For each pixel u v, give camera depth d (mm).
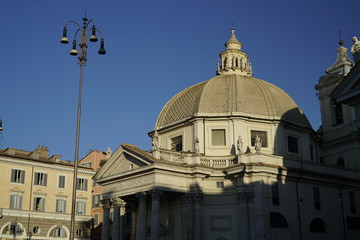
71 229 22094
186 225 36250
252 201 35906
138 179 37219
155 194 35219
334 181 40906
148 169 35906
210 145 40281
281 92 45938
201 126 40750
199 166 36781
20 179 53312
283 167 37281
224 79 44781
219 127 40688
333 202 40719
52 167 56188
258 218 35312
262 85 44281
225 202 37125
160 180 35656
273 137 40875
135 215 41594
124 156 38969
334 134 46625
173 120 43469
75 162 22766
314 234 38344
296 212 37625
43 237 53375
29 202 53344
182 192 36719
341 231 40406
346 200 41812
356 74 24672
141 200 36406
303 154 42719
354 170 43094
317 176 39562
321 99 48875
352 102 25328
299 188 38594
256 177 36312
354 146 44281
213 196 37438
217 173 37656
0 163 52156
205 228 36719
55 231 54719
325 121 47906
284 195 37312
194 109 41750
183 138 41812
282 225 36469
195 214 36312
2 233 50375
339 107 47188
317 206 39344
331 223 39906
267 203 35938
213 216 36938
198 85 45812
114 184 39750
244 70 48344
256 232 35062
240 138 38156
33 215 53188
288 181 38031
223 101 41781
